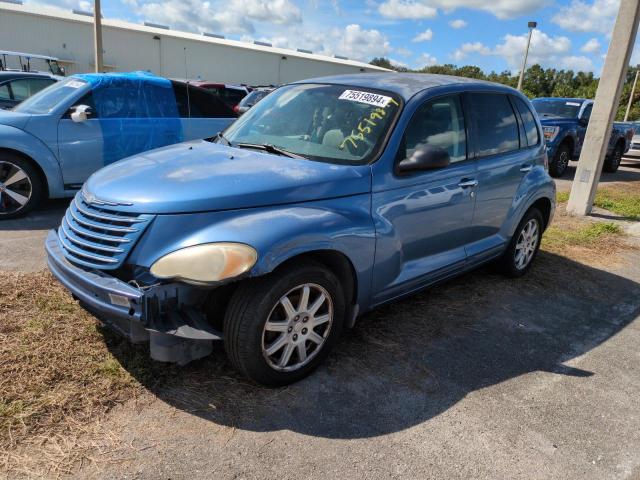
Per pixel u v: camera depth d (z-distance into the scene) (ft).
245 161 10.70
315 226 9.49
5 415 8.43
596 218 27.02
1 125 18.95
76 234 9.66
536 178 16.15
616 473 8.53
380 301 11.69
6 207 19.57
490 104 14.49
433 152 11.10
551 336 13.23
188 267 8.40
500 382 10.89
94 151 20.84
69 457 7.82
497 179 14.34
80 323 11.36
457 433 9.14
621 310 15.31
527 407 10.09
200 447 8.26
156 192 9.17
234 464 7.98
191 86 24.13
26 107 21.27
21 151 19.12
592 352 12.57
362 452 8.46
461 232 13.58
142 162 10.98
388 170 11.05
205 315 9.34
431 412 9.66
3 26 114.52
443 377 10.87
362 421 9.21
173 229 8.80
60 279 9.66
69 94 20.70
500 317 14.03
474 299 15.07
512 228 15.64
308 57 171.01
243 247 8.58
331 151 11.29
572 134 40.83
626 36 24.53
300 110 12.69
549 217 17.53
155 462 7.89
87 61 125.80
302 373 10.11
